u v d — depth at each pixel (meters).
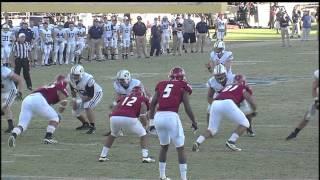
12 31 97.38
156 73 90.94
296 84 76.50
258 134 48.03
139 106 38.88
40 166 38.09
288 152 41.62
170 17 158.75
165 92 34.47
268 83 77.94
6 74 47.69
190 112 35.97
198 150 42.44
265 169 36.75
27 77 75.75
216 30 145.75
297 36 170.00
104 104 64.56
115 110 39.09
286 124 51.88
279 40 159.75
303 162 38.50
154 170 37.00
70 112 60.22
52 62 108.44
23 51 75.19
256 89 72.62
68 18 131.75
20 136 48.75
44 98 44.81
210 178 34.62
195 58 114.81
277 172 35.91
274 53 122.06
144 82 80.12
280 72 89.88
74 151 42.97
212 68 50.50
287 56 114.81
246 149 42.78
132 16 160.50
